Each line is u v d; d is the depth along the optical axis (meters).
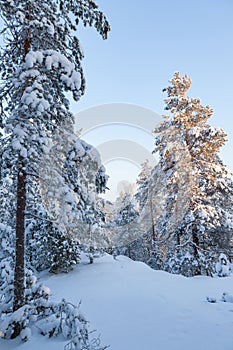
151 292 9.12
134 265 14.11
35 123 6.21
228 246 16.98
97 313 7.28
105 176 6.41
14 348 5.34
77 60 7.27
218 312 7.14
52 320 5.93
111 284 10.58
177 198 15.19
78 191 6.72
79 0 6.61
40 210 12.75
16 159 6.48
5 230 9.09
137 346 5.21
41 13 6.34
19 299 6.10
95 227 13.03
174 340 5.44
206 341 5.36
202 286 10.30
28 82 6.12
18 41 6.73
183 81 16.72
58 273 13.09
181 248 15.48
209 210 14.21
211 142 14.73
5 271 7.17
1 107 6.73
